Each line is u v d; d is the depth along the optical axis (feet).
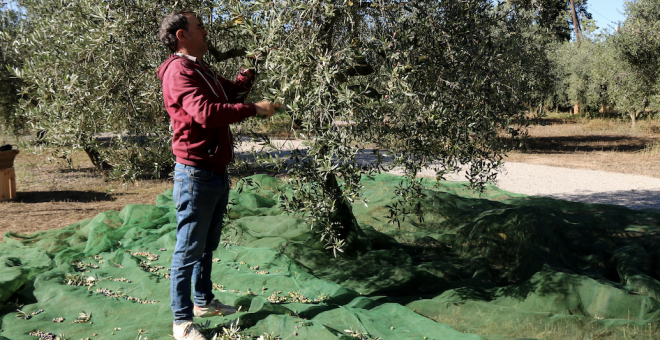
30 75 9.72
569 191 31.32
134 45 9.61
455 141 9.04
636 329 9.40
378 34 9.48
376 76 10.14
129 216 18.85
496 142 10.16
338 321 9.39
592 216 18.71
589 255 15.30
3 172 27.48
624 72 51.80
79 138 9.57
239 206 20.04
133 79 10.05
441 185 27.32
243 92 8.68
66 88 9.05
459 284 13.23
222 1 9.61
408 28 9.26
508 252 15.43
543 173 38.45
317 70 7.52
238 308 9.50
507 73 9.37
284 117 7.64
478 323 10.46
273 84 7.75
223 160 7.70
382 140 9.28
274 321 8.77
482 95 9.00
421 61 8.88
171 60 7.47
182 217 7.67
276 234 16.65
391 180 26.76
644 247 15.90
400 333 9.28
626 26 50.98
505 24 10.68
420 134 8.80
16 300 11.35
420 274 13.20
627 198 28.89
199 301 8.92
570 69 79.00
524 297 11.79
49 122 9.59
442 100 8.86
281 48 7.55
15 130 33.71
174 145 7.57
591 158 47.44
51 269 13.37
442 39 9.04
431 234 18.02
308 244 15.84
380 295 12.44
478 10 9.78
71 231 19.06
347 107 7.80
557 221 16.12
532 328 9.94
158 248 15.89
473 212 20.93
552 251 14.57
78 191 30.42
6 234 18.29
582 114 99.04
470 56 9.00
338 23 9.66
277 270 13.46
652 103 52.03
